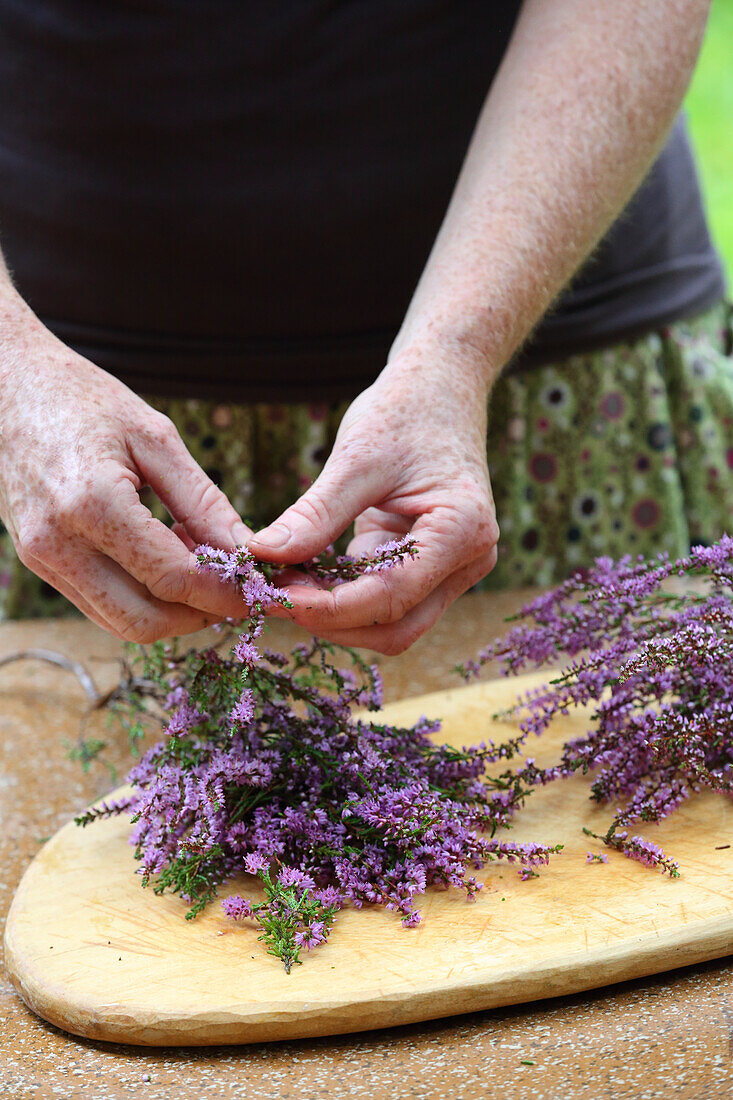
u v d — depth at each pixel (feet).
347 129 4.28
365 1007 2.93
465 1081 2.84
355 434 3.32
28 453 3.21
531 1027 2.94
